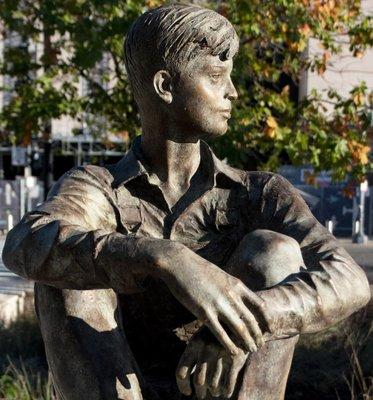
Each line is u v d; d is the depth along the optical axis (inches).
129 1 334.0
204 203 104.4
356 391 237.3
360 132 366.6
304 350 254.2
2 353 267.7
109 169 105.4
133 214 102.1
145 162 104.6
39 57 439.2
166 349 104.6
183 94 98.9
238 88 353.1
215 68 99.3
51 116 380.8
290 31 347.9
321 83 474.6
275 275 89.4
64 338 95.5
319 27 350.3
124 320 104.4
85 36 343.0
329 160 347.3
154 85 99.1
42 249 90.2
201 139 106.0
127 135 382.6
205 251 103.0
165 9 99.7
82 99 390.0
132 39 100.5
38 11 359.9
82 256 87.8
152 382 102.9
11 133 422.6
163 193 103.3
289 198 104.3
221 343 83.0
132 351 105.7
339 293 89.7
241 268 91.7
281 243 91.4
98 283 89.3
